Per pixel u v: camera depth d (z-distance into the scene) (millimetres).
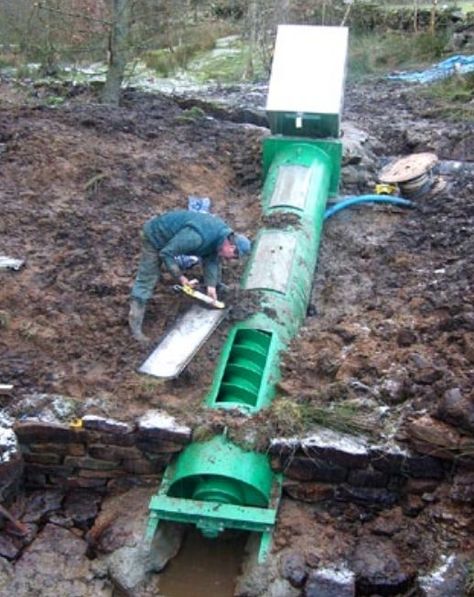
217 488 5633
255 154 10500
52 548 5812
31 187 9438
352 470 5793
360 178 10320
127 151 10492
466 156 11188
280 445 5738
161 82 16906
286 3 17969
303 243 7828
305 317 7445
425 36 19094
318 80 9133
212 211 9391
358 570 5480
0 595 5531
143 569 5676
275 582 5480
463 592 5270
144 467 6047
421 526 5703
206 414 5957
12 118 11273
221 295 7016
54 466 6148
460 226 9039
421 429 5652
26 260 7996
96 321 7121
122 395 6246
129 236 8562
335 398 6191
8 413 6094
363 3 21297
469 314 6957
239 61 18703
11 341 6879
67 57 17141
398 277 8227
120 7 12742
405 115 13500
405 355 6582
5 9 17781
